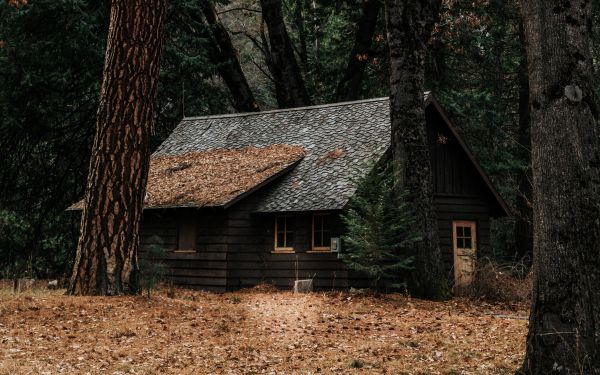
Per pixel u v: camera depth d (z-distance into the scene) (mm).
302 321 14641
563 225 8273
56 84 27531
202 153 27062
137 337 12039
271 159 24531
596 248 8227
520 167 29844
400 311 16531
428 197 19656
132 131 15773
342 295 18938
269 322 14281
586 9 8594
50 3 25609
